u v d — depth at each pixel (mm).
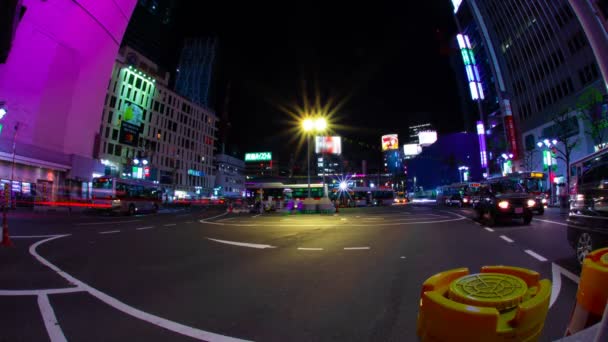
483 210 14914
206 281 5496
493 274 1230
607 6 2955
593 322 1111
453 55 100812
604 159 5375
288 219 21641
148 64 72250
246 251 8617
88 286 5203
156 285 5254
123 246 9680
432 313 979
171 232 13719
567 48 44719
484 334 841
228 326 3492
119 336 3252
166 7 103375
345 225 16000
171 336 3240
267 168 143625
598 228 5480
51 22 31266
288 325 3502
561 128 43531
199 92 117688
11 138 29891
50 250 8945
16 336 3270
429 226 14547
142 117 70625
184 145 85312
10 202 28938
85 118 38438
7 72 29641
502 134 65125
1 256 8023
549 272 5508
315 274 5871
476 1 66625
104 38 37781
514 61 57125
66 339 3193
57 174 34656
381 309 3934
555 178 45531
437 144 103750
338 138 55812
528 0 51812
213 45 122875
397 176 133750
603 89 37969
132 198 30047
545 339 2963
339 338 3135
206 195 93688
